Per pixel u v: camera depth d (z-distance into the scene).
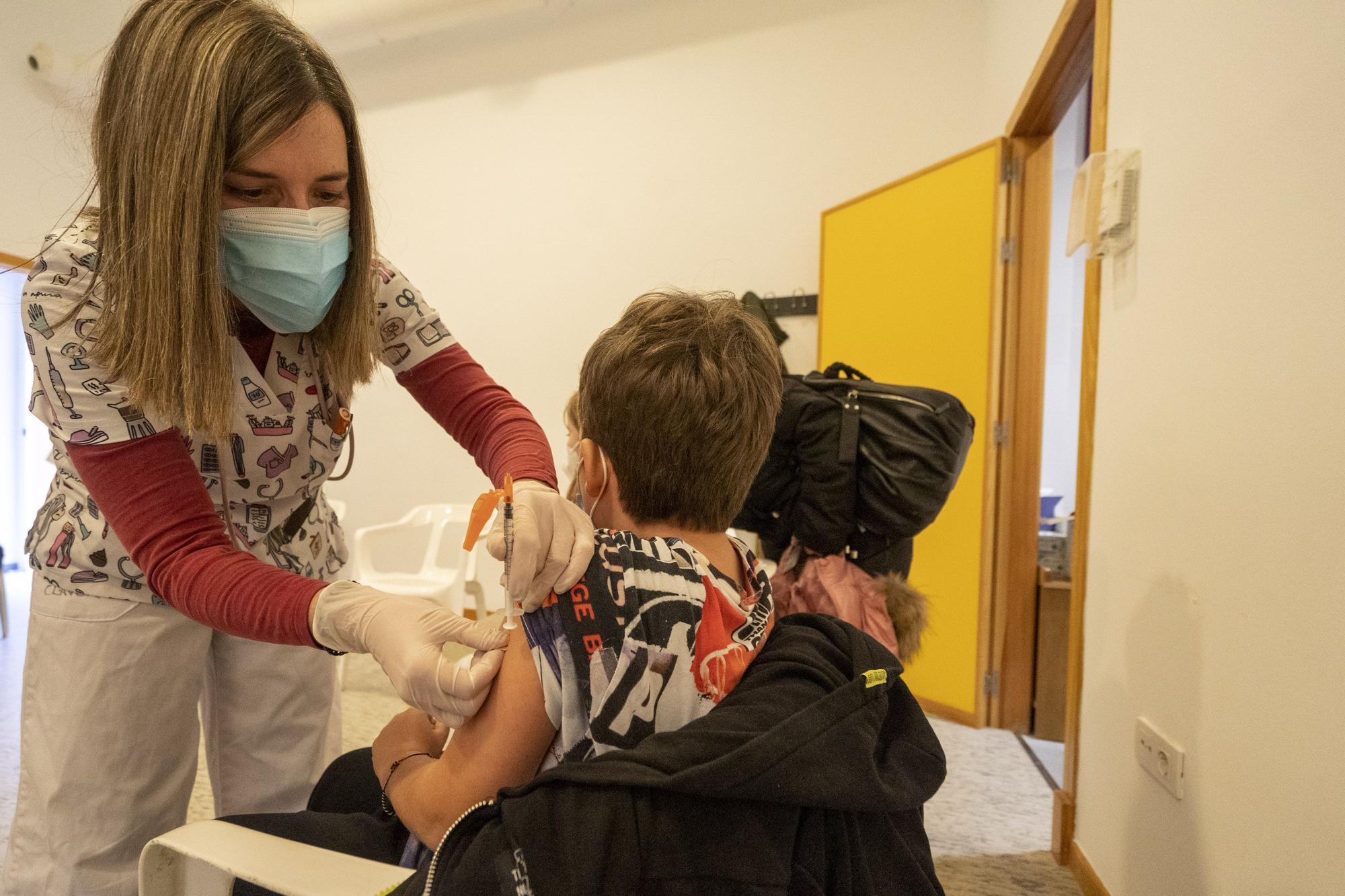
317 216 0.85
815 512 1.61
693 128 3.69
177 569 0.78
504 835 0.56
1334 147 0.90
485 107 4.11
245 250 0.83
